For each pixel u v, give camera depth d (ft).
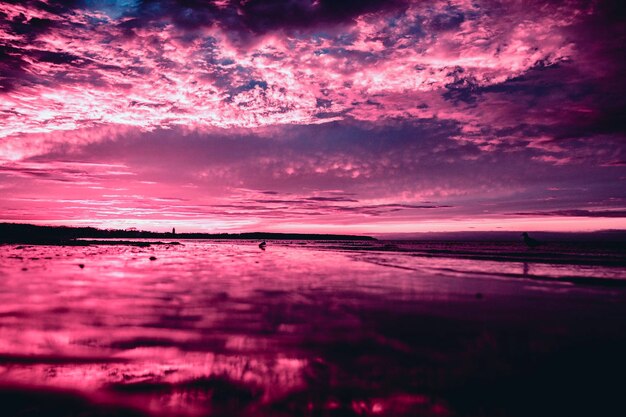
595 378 13.87
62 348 17.16
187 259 66.18
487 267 52.75
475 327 20.76
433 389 13.12
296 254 87.04
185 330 19.90
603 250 112.98
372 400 12.42
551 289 33.22
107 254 74.54
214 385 13.53
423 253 89.92
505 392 12.91
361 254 87.20
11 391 13.12
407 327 20.70
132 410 11.85
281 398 12.51
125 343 17.85
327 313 23.80
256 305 26.09
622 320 22.17
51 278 37.73
